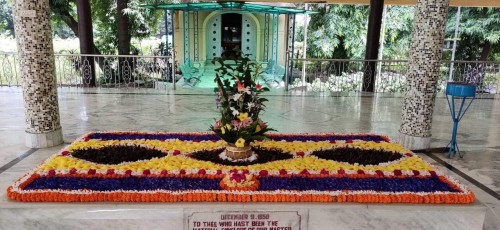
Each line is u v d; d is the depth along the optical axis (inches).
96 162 137.9
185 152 149.9
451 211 112.1
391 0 398.9
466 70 388.8
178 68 488.1
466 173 161.5
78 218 108.7
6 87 346.0
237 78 135.9
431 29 176.9
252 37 496.4
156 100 305.1
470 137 216.7
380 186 121.8
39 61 175.5
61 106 276.8
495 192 142.5
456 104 318.3
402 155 152.9
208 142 163.3
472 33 581.9
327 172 131.2
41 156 170.6
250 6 389.4
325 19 649.6
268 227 111.8
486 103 327.3
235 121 135.3
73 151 148.0
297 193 115.0
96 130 213.8
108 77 402.6
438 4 174.1
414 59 184.7
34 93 177.2
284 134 181.2
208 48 497.4
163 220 109.7
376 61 358.0
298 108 284.8
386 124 241.9
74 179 122.1
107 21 547.2
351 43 648.4
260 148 155.9
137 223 109.7
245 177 119.9
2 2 677.9
